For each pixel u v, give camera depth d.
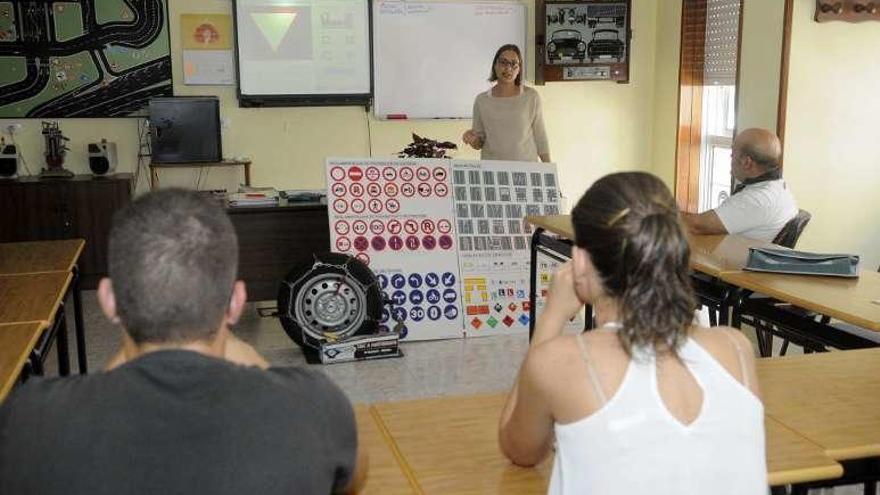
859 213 6.02
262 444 1.10
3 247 4.09
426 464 1.90
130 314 1.15
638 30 7.66
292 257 5.64
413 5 7.14
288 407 1.14
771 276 3.31
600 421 1.36
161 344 1.17
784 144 5.84
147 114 6.86
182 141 6.70
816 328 3.20
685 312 1.39
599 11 7.34
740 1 6.27
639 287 1.38
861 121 5.91
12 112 6.66
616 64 7.45
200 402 1.11
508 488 1.79
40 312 2.88
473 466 1.89
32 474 1.08
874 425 2.05
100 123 6.83
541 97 7.61
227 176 7.09
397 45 7.16
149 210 1.17
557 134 7.70
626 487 1.33
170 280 1.14
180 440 1.09
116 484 1.06
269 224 5.58
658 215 1.39
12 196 6.35
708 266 3.46
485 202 5.41
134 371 1.13
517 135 6.01
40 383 1.17
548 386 1.41
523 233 5.44
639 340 1.38
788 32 5.72
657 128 7.77
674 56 7.35
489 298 5.27
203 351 1.18
